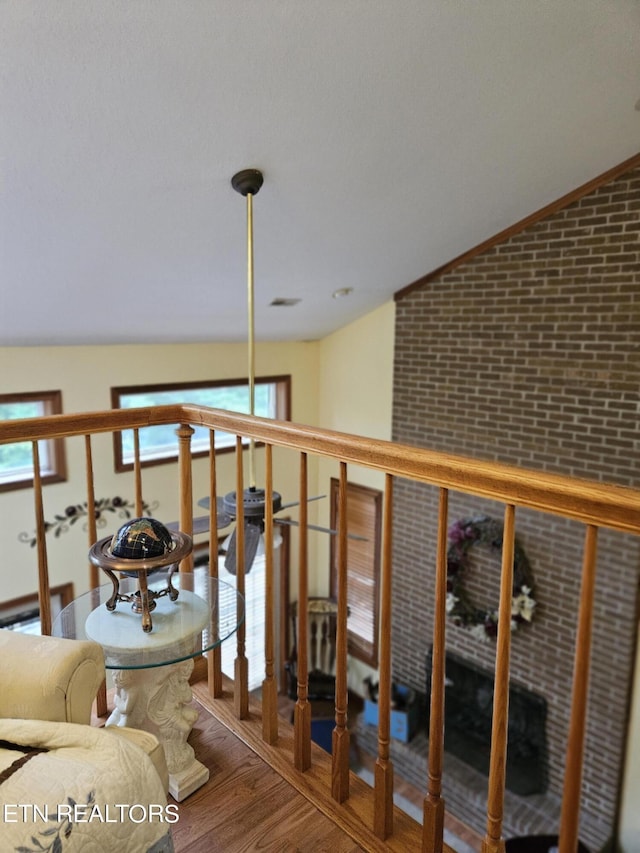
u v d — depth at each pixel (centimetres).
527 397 410
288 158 249
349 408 571
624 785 386
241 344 532
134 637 135
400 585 518
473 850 410
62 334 390
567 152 304
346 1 174
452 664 483
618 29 207
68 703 110
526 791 425
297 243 337
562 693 412
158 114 204
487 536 437
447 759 462
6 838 85
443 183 306
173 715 146
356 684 587
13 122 191
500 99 239
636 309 350
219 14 170
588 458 383
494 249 413
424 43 198
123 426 170
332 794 146
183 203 265
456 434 459
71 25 162
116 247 289
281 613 581
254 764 157
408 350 487
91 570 171
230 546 203
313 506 607
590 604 90
